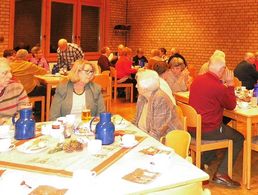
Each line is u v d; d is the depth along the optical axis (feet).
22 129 7.20
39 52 23.43
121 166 5.73
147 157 6.22
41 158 6.07
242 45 24.00
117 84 24.38
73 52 21.21
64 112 9.79
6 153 6.33
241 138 10.99
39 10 26.96
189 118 10.42
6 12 25.00
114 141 7.22
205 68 13.83
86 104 9.91
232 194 10.28
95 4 29.89
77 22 28.99
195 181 5.19
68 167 5.63
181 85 14.74
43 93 17.93
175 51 25.48
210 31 25.71
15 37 25.71
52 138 7.32
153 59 19.19
